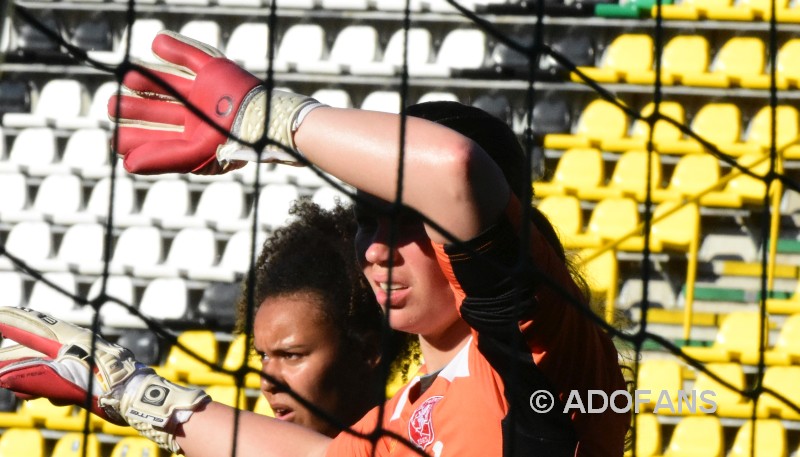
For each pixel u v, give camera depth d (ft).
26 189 70.54
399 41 75.46
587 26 74.23
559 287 13.55
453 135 12.66
